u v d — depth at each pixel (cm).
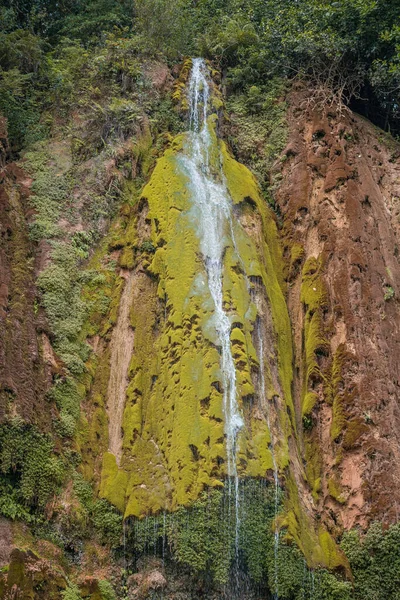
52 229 1498
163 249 1487
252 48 2014
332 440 1398
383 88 1970
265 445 1289
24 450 1177
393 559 1273
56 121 1780
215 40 2044
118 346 1419
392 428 1399
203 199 1575
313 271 1595
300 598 1212
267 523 1238
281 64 1970
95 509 1225
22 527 1131
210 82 1909
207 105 1852
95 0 2245
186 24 2106
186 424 1275
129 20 2183
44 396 1265
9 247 1402
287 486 1284
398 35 1872
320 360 1487
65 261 1462
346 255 1588
